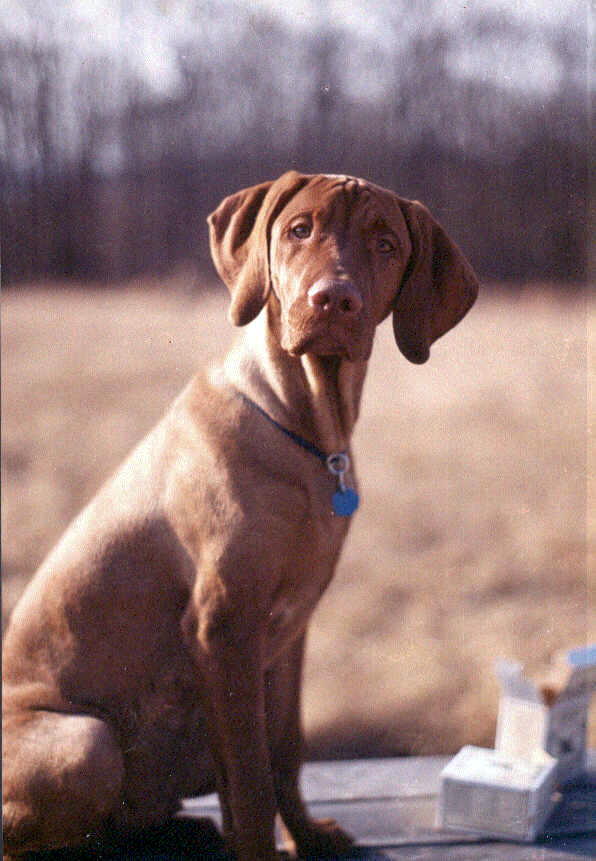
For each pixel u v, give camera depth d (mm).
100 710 2336
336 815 2709
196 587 2211
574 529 5059
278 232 2180
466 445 6082
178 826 2512
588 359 4344
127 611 2303
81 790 2191
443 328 2311
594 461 5551
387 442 6355
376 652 4066
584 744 2928
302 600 2305
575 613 4344
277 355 2219
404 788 2887
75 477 5488
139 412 6250
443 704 3611
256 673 2195
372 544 5105
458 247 2326
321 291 2037
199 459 2225
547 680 2889
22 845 2254
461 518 5328
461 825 2609
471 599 4531
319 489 2230
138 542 2289
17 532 4707
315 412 2217
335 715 3521
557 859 2469
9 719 2307
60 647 2346
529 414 6148
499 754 2779
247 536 2158
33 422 6008
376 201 2188
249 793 2189
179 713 2373
